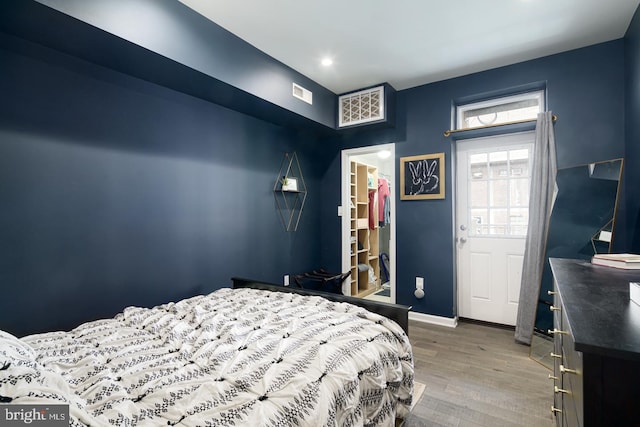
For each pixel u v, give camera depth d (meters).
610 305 0.95
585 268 1.57
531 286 2.80
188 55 2.14
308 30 2.43
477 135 3.28
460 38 2.55
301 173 3.95
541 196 2.79
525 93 3.06
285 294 2.23
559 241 2.64
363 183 4.82
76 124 2.03
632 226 2.29
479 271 3.35
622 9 2.18
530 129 3.04
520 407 1.88
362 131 3.82
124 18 1.80
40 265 1.88
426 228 3.45
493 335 3.02
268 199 3.49
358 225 4.66
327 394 1.14
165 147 2.53
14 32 1.73
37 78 1.86
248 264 3.25
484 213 3.32
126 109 2.28
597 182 2.51
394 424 1.53
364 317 1.76
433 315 3.40
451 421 1.76
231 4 2.12
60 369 1.19
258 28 2.40
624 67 2.50
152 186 2.44
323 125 3.55
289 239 3.78
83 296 2.05
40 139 1.88
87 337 1.53
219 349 1.36
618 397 0.66
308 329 1.55
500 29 2.42
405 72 3.15
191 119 2.71
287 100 3.01
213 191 2.90
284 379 1.14
